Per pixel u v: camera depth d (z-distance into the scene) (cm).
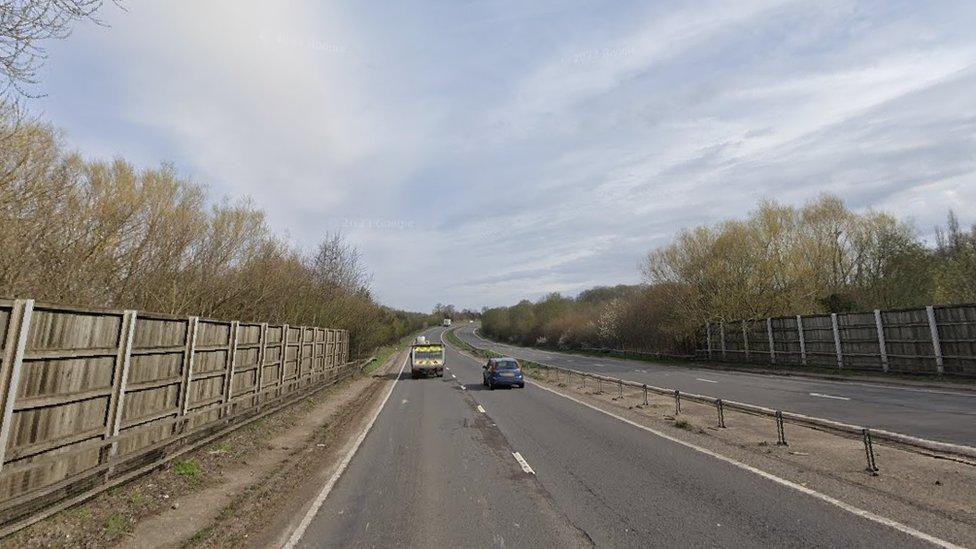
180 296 1580
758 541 521
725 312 3791
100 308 694
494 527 599
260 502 739
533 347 9038
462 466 923
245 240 1966
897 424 1128
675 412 1469
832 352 2712
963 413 1247
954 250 3406
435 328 17200
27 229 941
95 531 590
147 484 764
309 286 2998
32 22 523
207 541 586
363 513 671
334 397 2202
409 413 1711
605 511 639
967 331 1986
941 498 627
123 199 1242
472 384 2802
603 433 1198
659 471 825
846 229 3950
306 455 1075
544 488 757
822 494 665
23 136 905
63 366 632
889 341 2336
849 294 3519
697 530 560
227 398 1209
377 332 5166
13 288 911
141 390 820
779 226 3678
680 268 4075
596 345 6475
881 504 615
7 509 523
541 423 1393
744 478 760
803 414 1326
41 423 599
